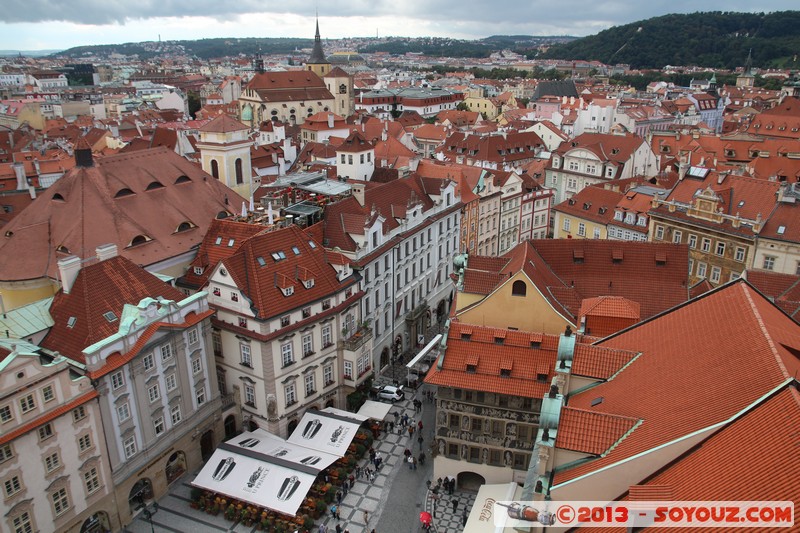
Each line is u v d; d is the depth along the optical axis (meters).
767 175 130.25
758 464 27.30
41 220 76.75
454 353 65.75
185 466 69.31
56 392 53.81
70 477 56.19
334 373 80.19
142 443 62.84
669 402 37.50
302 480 63.25
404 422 80.19
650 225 107.75
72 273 62.91
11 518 52.03
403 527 63.09
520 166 177.38
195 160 163.88
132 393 60.81
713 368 37.31
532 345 64.50
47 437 53.69
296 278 75.06
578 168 162.00
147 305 61.78
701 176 106.19
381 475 70.94
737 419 31.22
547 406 39.22
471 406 65.00
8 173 128.38
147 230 78.94
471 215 124.44
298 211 87.19
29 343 58.03
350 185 101.25
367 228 85.19
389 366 96.94
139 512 64.12
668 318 47.97
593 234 125.06
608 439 37.72
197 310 67.69
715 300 44.88
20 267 71.62
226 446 68.06
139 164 84.88
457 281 79.25
